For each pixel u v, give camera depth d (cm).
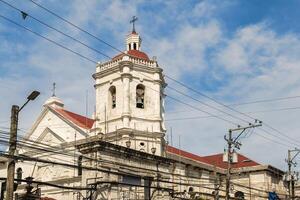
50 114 6009
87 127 5722
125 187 4412
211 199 6100
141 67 5569
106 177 4269
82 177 4422
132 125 5353
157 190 4647
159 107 5575
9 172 2523
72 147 5459
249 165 7569
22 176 5781
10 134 2559
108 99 5597
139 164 4697
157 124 5481
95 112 5634
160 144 5425
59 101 6172
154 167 4850
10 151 2544
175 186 5412
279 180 7650
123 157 4559
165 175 4950
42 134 5959
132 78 5506
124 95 5416
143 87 5578
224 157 4362
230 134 4309
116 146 4491
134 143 5281
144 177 4044
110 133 5359
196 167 6469
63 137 5750
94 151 4400
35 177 5653
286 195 6931
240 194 7319
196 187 6312
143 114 5469
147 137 5381
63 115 5872
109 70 5628
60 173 5459
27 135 5988
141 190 4550
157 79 5628
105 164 4334
